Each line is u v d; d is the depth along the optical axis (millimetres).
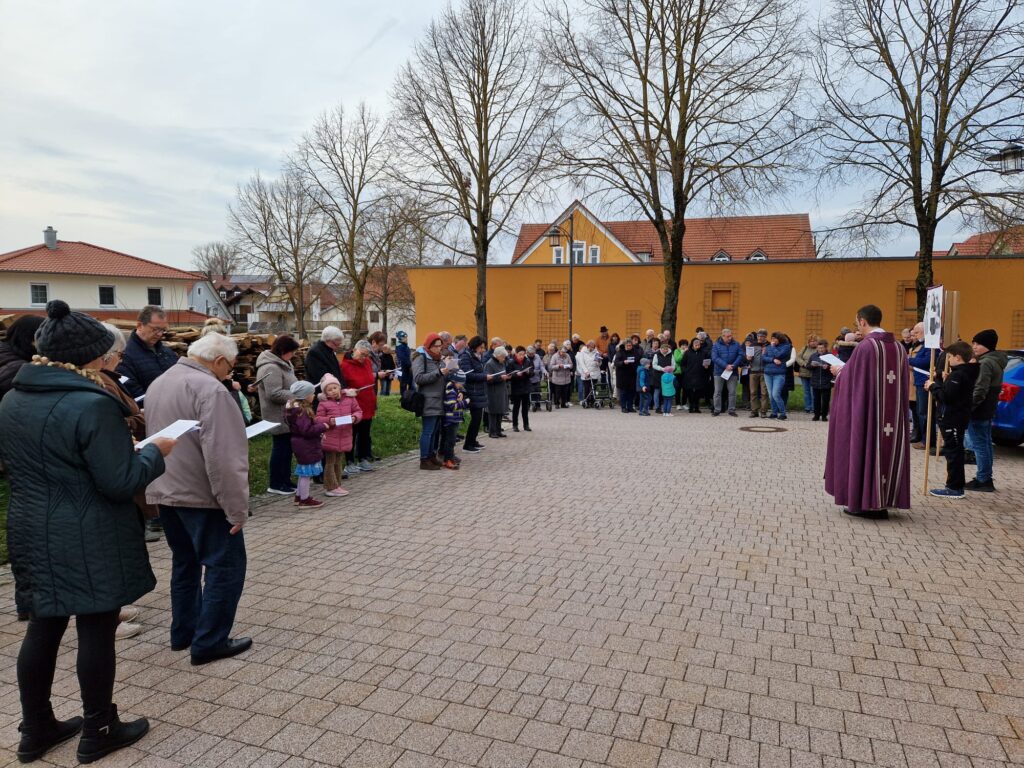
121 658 4066
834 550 6047
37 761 3104
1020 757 3051
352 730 3293
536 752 3104
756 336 17000
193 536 3957
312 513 7340
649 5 20750
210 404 3775
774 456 10938
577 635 4320
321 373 8742
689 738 3205
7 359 5047
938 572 5484
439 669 3889
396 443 11812
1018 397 10641
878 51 18688
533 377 14227
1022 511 7426
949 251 27281
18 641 4301
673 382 17141
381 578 5367
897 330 23438
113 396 3135
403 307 59219
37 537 2967
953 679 3758
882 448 6859
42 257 49250
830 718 3373
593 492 8320
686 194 21344
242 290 77250
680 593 5027
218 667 3938
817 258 21641
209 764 3049
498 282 27484
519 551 6020
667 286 21766
